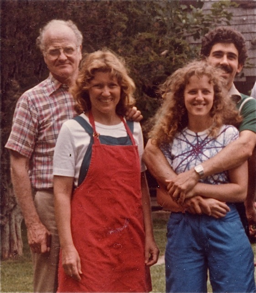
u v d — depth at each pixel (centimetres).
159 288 614
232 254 336
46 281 366
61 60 366
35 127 365
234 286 334
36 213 364
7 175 826
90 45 779
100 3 773
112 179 336
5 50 753
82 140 338
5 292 647
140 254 346
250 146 347
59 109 366
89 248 333
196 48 884
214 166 337
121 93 352
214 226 338
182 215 345
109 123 348
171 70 823
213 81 346
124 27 795
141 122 818
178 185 337
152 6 873
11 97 766
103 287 332
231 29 388
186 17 890
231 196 340
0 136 791
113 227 336
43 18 750
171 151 352
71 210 338
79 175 338
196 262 341
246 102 367
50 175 363
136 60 796
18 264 808
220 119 348
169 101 356
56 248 363
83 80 345
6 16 746
